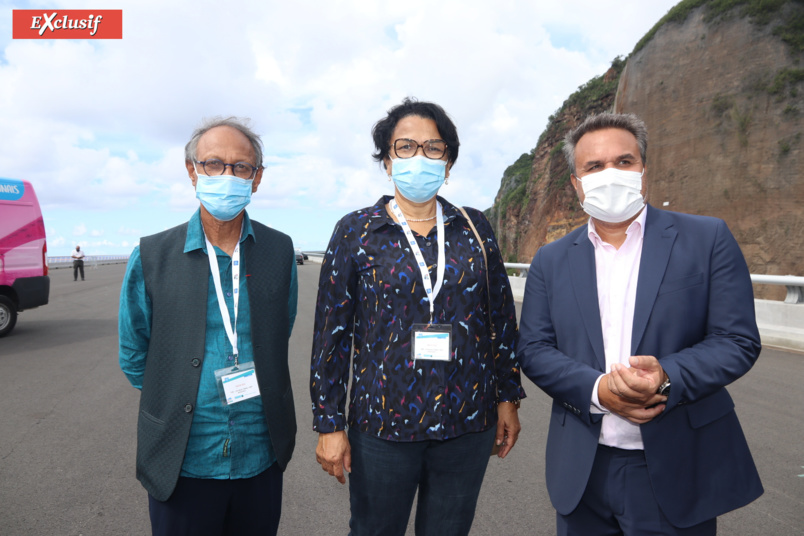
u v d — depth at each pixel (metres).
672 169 22.34
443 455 1.54
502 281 1.69
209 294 1.55
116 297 14.27
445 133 1.61
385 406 1.48
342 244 1.57
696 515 1.33
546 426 3.86
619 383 1.23
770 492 2.68
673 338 1.36
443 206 1.64
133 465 3.16
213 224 1.62
